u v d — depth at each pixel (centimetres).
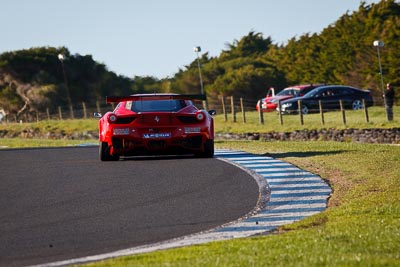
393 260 2306
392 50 17700
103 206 3747
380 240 2612
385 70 17775
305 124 10200
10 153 6419
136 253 2747
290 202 3766
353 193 3900
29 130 13812
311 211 3534
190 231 3172
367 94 12150
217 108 16300
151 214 3538
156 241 2997
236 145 6788
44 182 4553
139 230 3206
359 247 2511
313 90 12050
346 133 9175
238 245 2670
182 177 4569
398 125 9225
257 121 11350
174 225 3297
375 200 3625
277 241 2698
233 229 3172
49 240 3064
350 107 12012
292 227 3152
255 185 4247
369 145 6188
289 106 11906
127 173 4784
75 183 4469
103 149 5391
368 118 10144
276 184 4272
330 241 2623
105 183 4428
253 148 6366
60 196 4059
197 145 5306
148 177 4603
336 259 2292
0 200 4022
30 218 3525
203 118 5309
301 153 5678
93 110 17975
